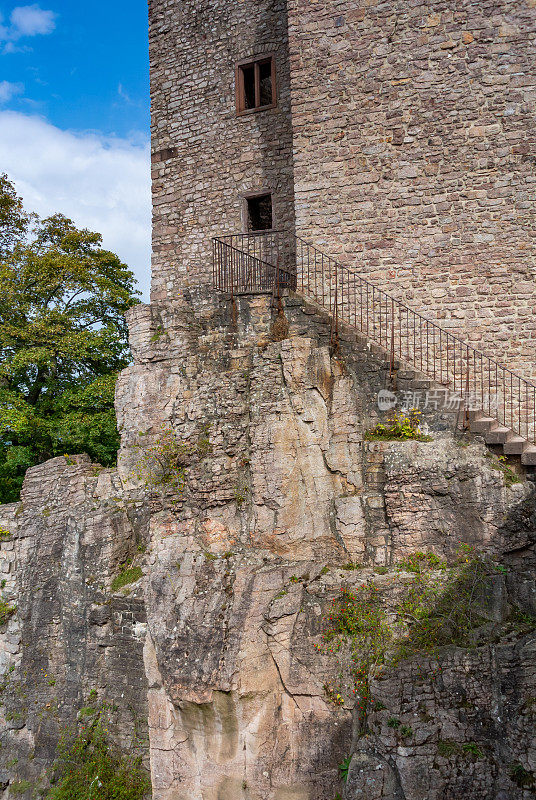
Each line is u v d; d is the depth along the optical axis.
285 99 14.93
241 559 11.73
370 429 11.70
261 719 10.81
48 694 14.98
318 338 12.34
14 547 16.80
